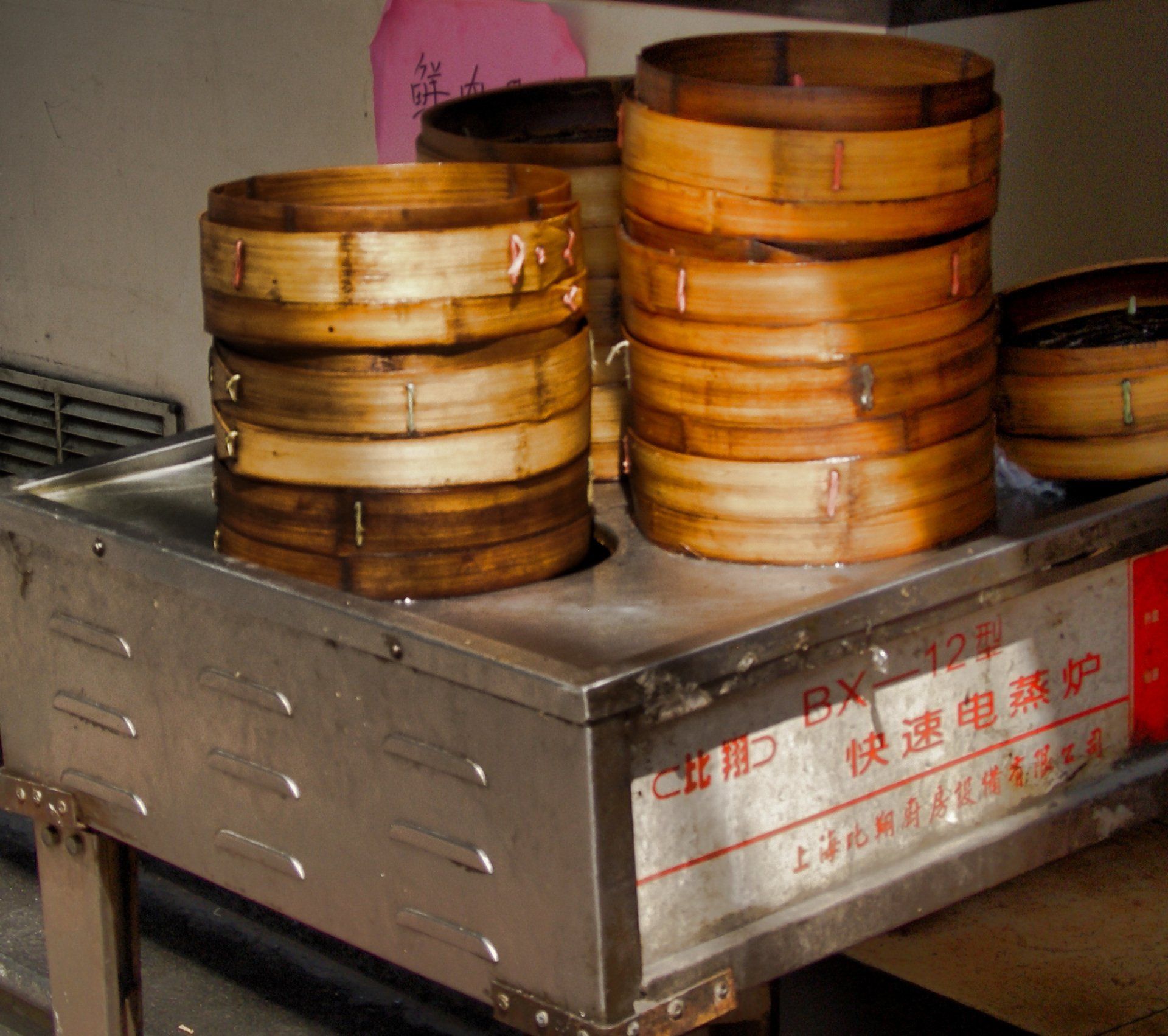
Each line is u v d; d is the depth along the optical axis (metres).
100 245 4.36
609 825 1.60
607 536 2.11
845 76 2.15
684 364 1.93
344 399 1.81
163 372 4.32
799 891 1.84
